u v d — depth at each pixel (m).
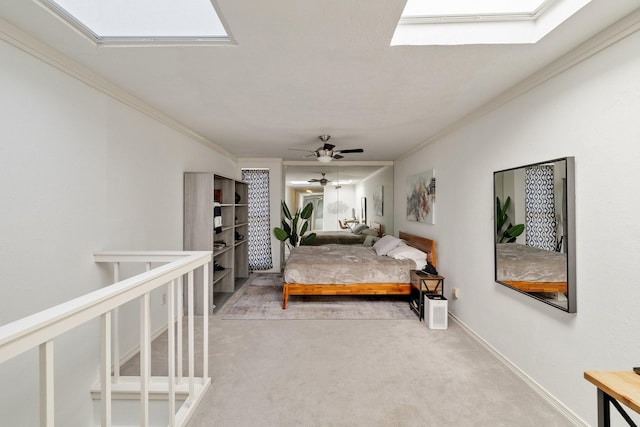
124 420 2.15
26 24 1.59
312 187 6.34
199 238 3.78
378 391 2.18
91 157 2.22
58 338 1.93
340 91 2.50
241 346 2.90
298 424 1.85
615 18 1.50
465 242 3.21
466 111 2.98
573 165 1.83
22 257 1.71
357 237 6.35
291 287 4.03
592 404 1.72
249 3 1.40
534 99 2.17
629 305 1.51
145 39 1.76
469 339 3.04
